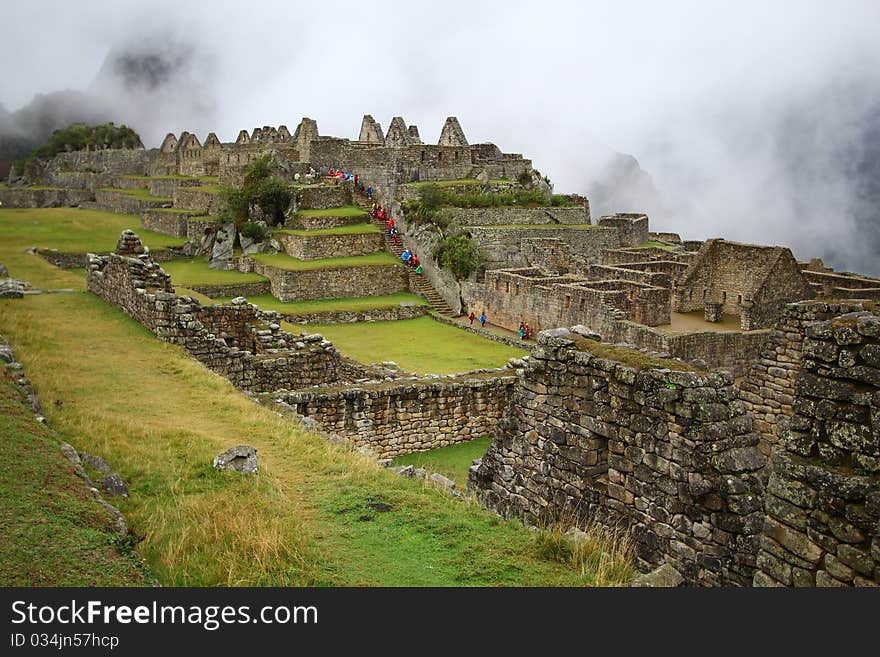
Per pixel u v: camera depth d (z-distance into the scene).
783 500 7.75
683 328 45.75
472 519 11.15
